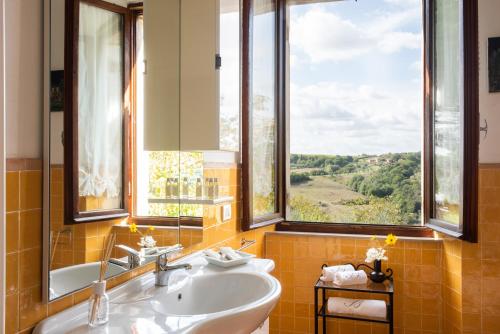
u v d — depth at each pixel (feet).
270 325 9.27
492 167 7.76
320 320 9.01
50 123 3.45
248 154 7.74
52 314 3.52
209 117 6.31
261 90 8.64
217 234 6.96
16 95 3.23
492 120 7.87
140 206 4.90
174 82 6.13
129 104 4.75
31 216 3.34
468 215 7.47
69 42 3.72
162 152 5.52
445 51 8.32
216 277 5.37
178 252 5.82
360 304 7.88
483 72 7.94
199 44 6.39
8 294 3.13
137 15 4.97
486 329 7.74
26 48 3.32
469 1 7.33
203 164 6.54
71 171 3.73
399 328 8.70
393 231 9.13
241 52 7.68
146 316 3.72
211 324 3.58
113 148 4.40
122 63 4.60
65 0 3.66
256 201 8.46
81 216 3.85
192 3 6.43
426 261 8.59
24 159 3.28
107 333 3.32
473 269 7.79
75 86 3.79
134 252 4.75
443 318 8.50
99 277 3.69
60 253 3.57
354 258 8.91
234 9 7.22
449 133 8.18
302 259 9.14
